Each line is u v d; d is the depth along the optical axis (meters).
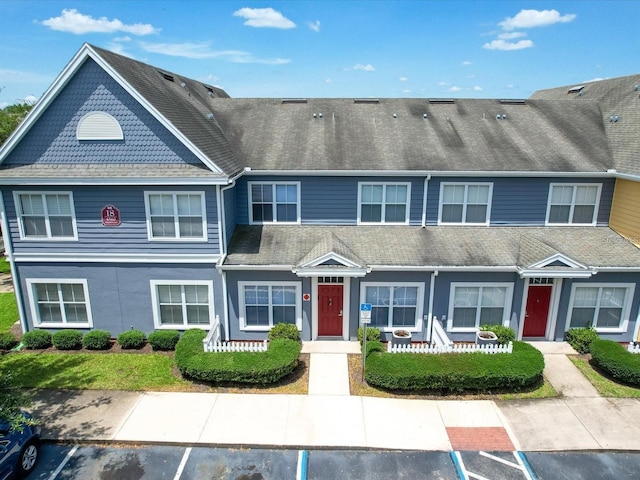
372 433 11.19
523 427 11.50
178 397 12.70
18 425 9.35
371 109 20.88
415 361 13.05
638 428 11.48
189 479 9.75
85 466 10.12
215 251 15.30
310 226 17.42
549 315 16.06
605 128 19.48
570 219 17.48
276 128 19.42
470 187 17.05
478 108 20.94
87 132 14.52
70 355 15.22
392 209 17.31
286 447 10.73
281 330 15.49
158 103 14.98
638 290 15.61
